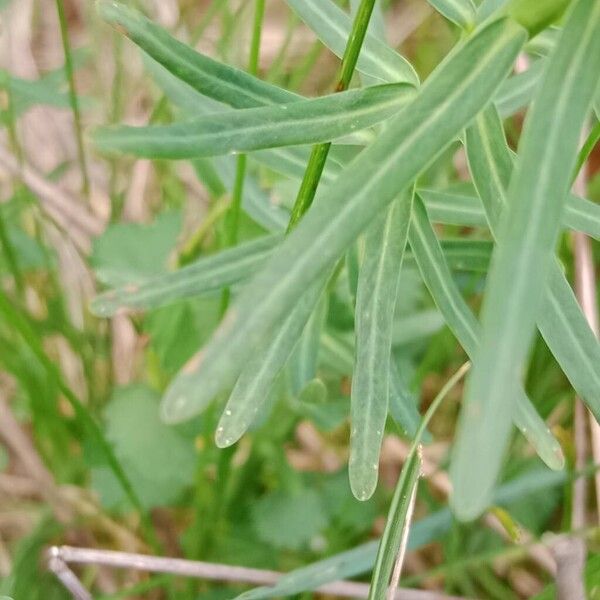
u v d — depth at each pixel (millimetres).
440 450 367
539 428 185
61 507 353
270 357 184
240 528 329
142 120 411
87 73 445
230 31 361
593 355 178
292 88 362
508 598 327
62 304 351
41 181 380
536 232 143
